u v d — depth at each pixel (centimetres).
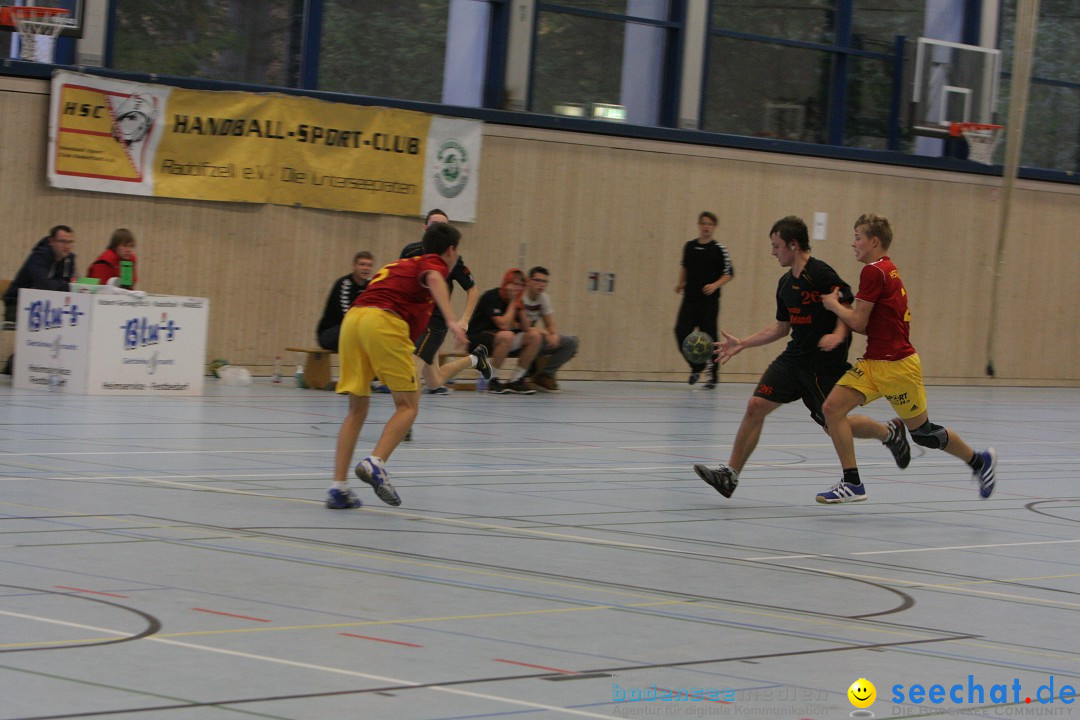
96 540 1001
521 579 952
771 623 859
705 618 860
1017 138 3519
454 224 2908
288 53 2755
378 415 2069
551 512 1269
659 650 769
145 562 933
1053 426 2595
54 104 2470
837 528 1282
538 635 789
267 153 2688
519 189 2986
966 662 786
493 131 2942
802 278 1381
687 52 3161
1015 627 890
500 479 1479
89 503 1159
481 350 1811
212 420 1875
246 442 1658
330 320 2491
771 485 1574
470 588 912
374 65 2841
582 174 3055
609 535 1159
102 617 772
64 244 2305
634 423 2205
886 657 786
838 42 3359
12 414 1788
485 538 1109
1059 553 1200
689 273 2981
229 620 782
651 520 1260
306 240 2753
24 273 2297
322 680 666
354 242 2808
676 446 1908
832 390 1391
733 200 3244
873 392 1380
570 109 3064
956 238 3572
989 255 3631
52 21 2486
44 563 910
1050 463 1969
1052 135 3722
